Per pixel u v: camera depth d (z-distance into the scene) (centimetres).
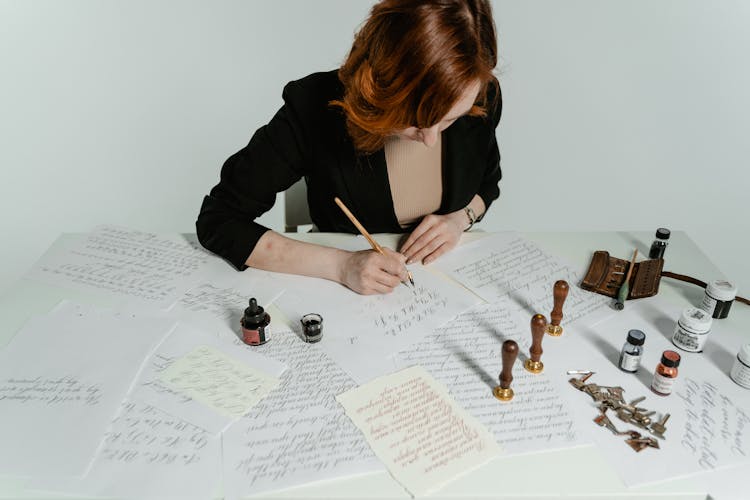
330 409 88
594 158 216
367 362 97
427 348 100
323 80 125
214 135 211
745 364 91
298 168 131
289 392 91
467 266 124
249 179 126
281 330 104
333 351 99
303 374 94
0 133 196
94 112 199
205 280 118
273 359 97
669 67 193
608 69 196
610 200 225
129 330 103
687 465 79
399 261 115
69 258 124
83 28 183
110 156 209
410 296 114
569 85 201
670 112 201
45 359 96
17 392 89
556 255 129
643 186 219
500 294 115
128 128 204
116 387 90
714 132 202
